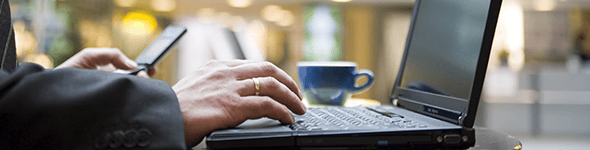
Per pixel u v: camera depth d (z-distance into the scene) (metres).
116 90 0.40
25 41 3.21
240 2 3.99
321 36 4.31
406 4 4.54
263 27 4.08
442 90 0.57
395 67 4.57
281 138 0.42
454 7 0.60
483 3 0.50
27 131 0.37
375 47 4.54
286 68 4.16
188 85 0.51
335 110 0.67
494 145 0.46
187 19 3.83
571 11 4.52
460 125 0.47
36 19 3.27
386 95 4.57
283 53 4.16
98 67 1.07
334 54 4.38
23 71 0.40
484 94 4.13
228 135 0.41
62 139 0.37
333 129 0.44
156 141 0.38
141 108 0.40
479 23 0.50
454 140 0.44
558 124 4.03
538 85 4.06
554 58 4.57
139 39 3.76
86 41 3.55
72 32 3.48
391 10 4.55
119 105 0.39
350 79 0.94
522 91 4.08
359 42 4.49
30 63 0.42
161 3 3.81
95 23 3.59
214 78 0.51
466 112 0.46
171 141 0.38
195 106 0.47
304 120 0.52
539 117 4.04
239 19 4.00
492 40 0.47
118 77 0.42
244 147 0.41
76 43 3.50
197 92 0.49
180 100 0.47
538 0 4.30
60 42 3.41
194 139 0.45
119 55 1.07
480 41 0.48
